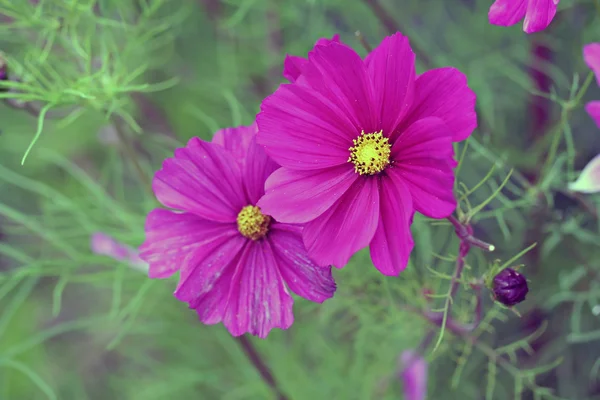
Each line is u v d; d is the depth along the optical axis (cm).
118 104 53
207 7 72
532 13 45
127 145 58
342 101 44
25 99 52
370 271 58
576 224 61
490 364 55
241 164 46
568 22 69
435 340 58
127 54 58
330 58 44
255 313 45
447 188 41
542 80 69
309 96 44
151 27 69
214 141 47
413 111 43
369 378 66
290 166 44
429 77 43
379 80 44
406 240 42
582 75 70
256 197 46
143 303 72
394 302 56
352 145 44
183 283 45
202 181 46
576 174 58
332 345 70
